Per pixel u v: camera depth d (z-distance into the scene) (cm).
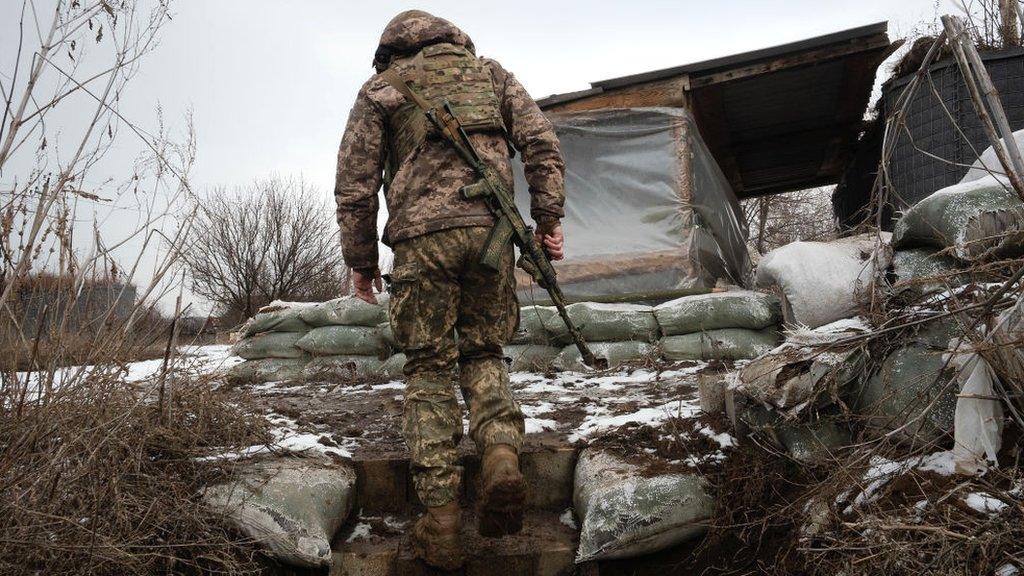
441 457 225
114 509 210
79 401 232
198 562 221
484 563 227
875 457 207
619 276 610
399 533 250
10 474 201
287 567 229
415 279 229
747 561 219
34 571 198
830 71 712
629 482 228
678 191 611
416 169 234
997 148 183
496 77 256
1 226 212
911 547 169
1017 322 186
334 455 272
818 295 376
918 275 247
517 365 482
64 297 233
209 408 278
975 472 183
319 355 513
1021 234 221
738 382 247
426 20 252
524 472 271
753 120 880
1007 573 158
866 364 223
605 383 422
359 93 245
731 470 232
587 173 632
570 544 235
